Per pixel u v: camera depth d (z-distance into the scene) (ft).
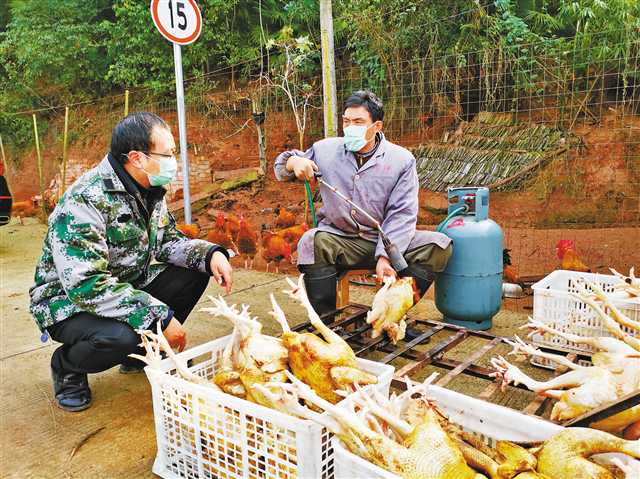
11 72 37.78
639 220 16.85
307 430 4.62
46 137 35.78
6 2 40.04
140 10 31.01
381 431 4.49
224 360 6.47
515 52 21.02
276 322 11.83
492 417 5.07
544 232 17.20
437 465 3.99
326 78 12.30
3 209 20.15
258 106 25.16
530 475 3.96
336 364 5.49
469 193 10.42
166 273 8.67
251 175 25.25
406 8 21.67
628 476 3.73
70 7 35.60
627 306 8.02
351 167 9.79
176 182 26.94
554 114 20.58
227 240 18.08
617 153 18.58
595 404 5.35
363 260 10.07
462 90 21.36
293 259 16.63
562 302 8.53
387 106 22.09
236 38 29.84
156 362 6.18
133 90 33.32
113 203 7.22
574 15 21.61
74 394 7.89
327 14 12.02
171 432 6.10
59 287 7.54
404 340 10.14
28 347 10.58
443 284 10.64
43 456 6.66
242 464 5.29
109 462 6.51
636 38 19.44
